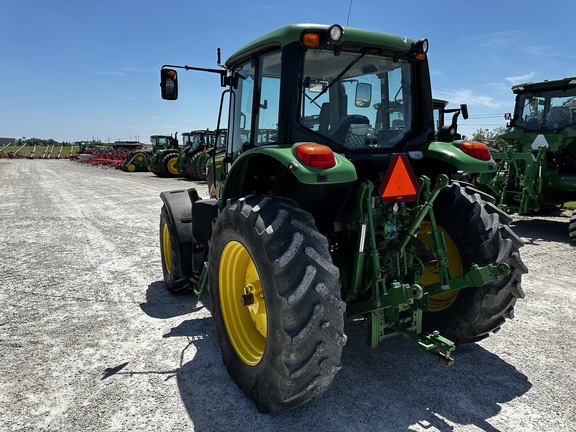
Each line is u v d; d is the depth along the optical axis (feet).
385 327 8.58
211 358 10.36
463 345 10.74
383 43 9.00
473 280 8.36
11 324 12.36
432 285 9.06
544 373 9.39
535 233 24.44
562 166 26.48
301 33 8.34
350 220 8.81
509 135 29.35
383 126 9.72
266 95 9.65
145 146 148.36
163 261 15.19
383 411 8.10
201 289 11.49
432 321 10.34
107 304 13.93
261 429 7.66
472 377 9.25
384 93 9.68
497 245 9.18
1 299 14.38
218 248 9.23
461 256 9.60
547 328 11.65
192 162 62.80
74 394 8.84
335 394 8.66
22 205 38.22
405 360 10.00
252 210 7.81
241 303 8.67
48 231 26.09
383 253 9.20
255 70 9.92
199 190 50.78
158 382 9.27
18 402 8.56
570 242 22.07
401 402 8.38
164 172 73.51
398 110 9.91
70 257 19.86
